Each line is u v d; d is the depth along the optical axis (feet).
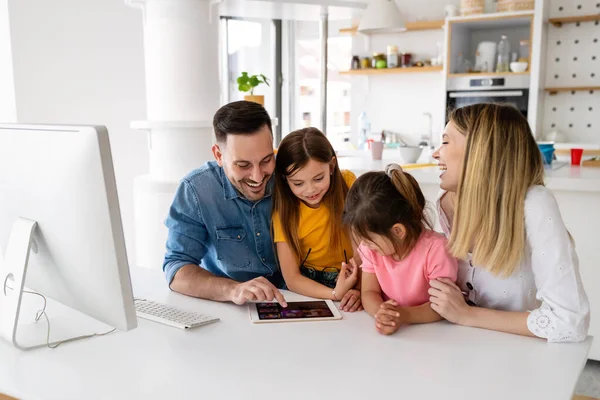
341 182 5.38
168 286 5.27
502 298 4.40
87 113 10.19
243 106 4.86
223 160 5.09
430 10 17.02
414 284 4.44
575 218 8.36
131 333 4.06
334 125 19.27
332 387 3.20
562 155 14.19
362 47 18.19
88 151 3.22
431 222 4.56
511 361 3.54
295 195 5.24
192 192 5.38
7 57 9.11
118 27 10.40
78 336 3.97
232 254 5.55
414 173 9.27
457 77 15.60
